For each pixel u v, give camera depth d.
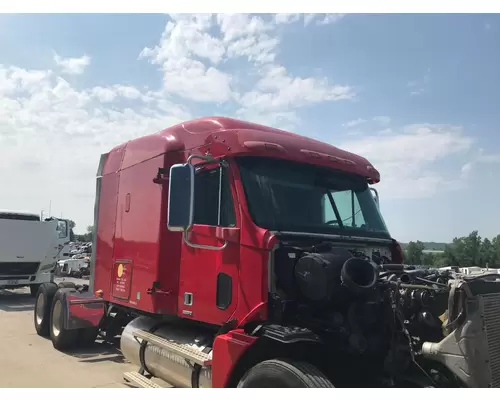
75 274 23.19
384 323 3.59
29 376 6.38
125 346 5.85
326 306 3.82
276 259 4.01
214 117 5.00
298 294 3.96
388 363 3.50
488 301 3.16
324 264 3.75
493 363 3.07
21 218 15.32
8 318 11.29
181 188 4.03
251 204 4.20
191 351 4.63
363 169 5.17
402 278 3.77
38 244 15.25
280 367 3.47
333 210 4.75
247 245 4.11
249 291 4.04
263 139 4.35
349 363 3.89
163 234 5.25
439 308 3.48
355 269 3.70
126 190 6.22
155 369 5.23
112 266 6.39
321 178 4.79
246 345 3.73
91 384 6.04
